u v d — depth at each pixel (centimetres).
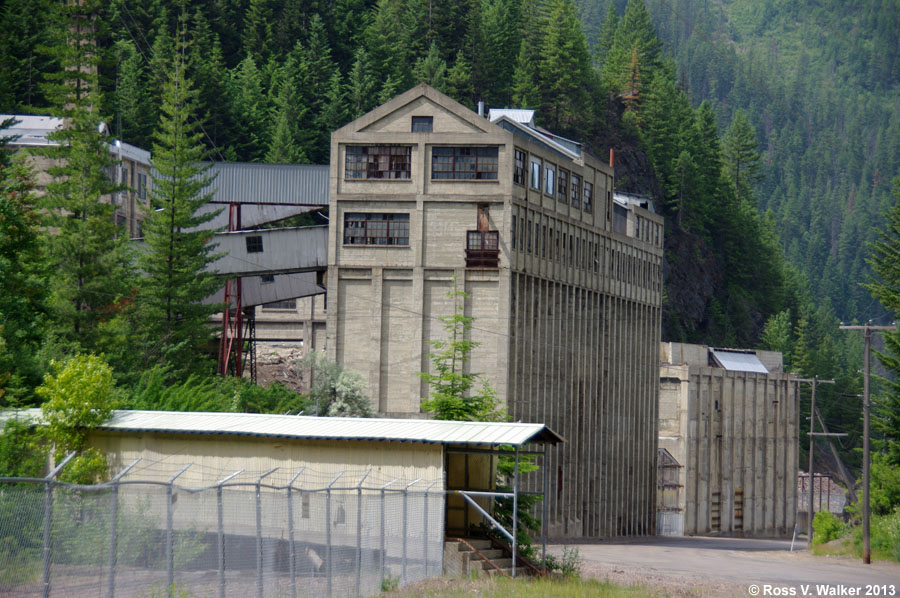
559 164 15688
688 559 11756
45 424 6956
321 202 16475
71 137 14162
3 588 3988
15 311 8719
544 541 7856
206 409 9425
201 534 5428
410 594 5838
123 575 4603
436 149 14138
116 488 4303
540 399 15025
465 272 13912
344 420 7562
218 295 16325
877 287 19262
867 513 12338
